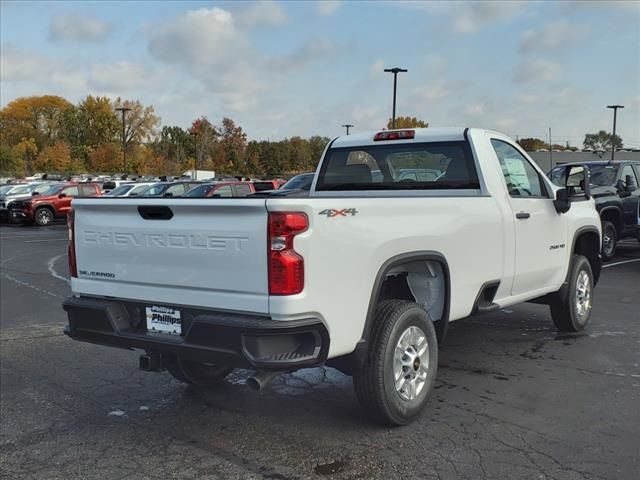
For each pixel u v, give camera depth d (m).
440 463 3.74
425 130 5.62
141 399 5.06
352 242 3.79
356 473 3.65
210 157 88.75
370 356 4.05
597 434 4.10
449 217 4.63
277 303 3.47
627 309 7.95
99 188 28.69
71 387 5.39
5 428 4.50
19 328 7.68
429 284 4.72
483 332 6.87
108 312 4.17
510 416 4.45
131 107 92.00
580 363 5.68
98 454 4.03
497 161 5.49
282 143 94.94
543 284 6.08
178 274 3.87
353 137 6.09
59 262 14.22
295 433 4.25
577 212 6.70
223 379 5.46
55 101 104.62
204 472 3.73
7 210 27.58
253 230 3.53
